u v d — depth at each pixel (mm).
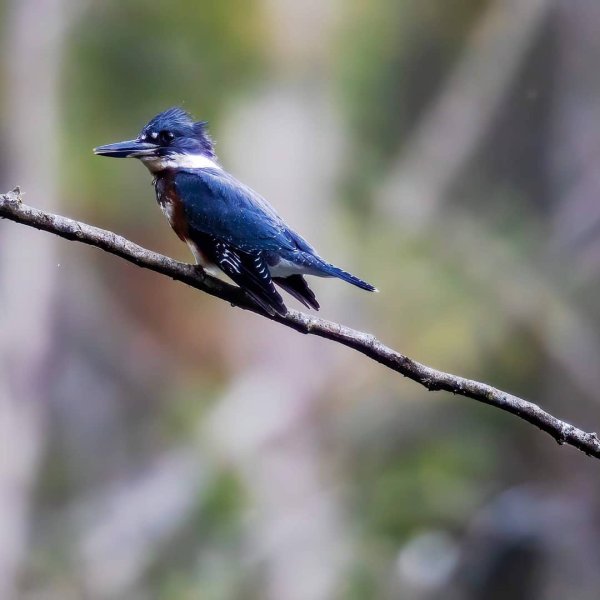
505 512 12758
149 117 13203
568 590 12914
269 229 6668
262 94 13711
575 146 14703
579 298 13688
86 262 14539
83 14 13242
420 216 13906
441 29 14703
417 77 14773
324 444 13203
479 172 14875
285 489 12945
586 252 13977
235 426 13266
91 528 13602
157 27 13180
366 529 12656
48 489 14328
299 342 13594
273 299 5840
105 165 13195
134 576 12875
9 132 13219
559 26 14867
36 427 13297
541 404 13453
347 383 13383
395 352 5555
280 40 13672
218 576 12492
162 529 12992
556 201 14664
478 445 13078
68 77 13250
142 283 14562
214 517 12828
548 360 13453
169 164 7000
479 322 13266
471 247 13734
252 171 13617
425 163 14516
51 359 13852
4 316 13367
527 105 14945
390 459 13086
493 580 12680
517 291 13477
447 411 13297
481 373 13344
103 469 14469
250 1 13391
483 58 14797
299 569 12492
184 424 13672
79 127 13227
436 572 12445
